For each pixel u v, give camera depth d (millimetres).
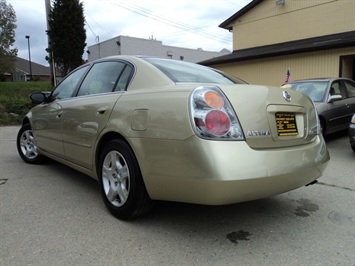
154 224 2875
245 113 2434
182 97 2439
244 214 3145
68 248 2430
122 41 32156
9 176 4332
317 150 2875
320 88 7453
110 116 2977
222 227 2850
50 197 3531
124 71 3250
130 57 3342
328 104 7035
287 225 2916
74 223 2867
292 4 15375
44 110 4379
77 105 3566
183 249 2457
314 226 2898
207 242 2574
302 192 3828
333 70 12156
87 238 2592
